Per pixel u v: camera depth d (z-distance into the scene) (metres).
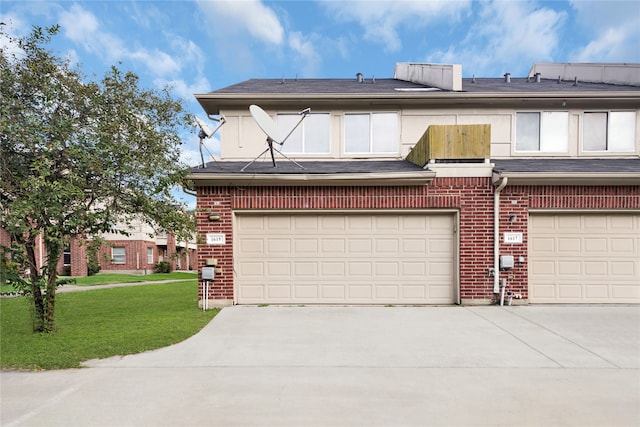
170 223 7.41
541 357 5.38
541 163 9.88
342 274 8.92
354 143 11.10
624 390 4.32
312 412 3.80
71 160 6.45
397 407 3.90
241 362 5.18
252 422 3.61
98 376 4.70
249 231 8.97
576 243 8.80
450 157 8.77
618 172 8.27
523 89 11.47
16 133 5.93
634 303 8.70
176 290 14.41
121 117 6.75
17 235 6.25
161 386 4.41
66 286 16.48
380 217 8.95
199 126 8.79
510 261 8.50
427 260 8.91
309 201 8.84
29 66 6.21
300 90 11.49
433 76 12.06
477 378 4.64
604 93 10.55
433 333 6.52
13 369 4.92
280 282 8.94
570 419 3.68
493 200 8.70
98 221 6.98
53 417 3.71
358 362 5.18
